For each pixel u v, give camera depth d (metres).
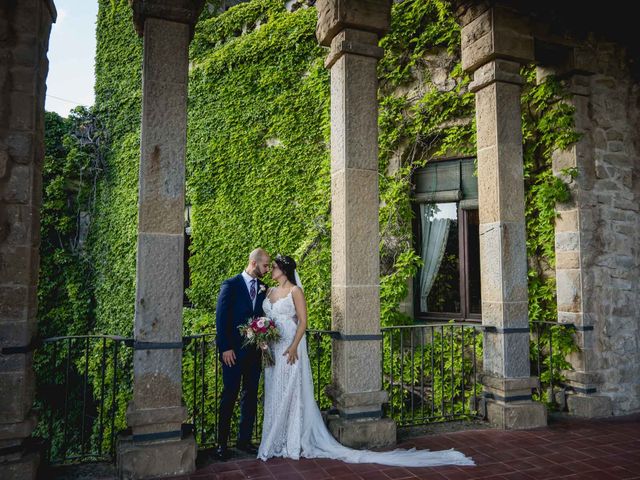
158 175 3.57
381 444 3.96
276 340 3.63
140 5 3.59
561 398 5.15
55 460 3.62
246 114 8.55
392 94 6.88
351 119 4.13
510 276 4.65
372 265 4.11
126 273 10.55
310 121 7.79
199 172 9.12
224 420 3.69
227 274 8.55
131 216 10.62
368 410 4.01
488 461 3.67
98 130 11.66
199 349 8.27
